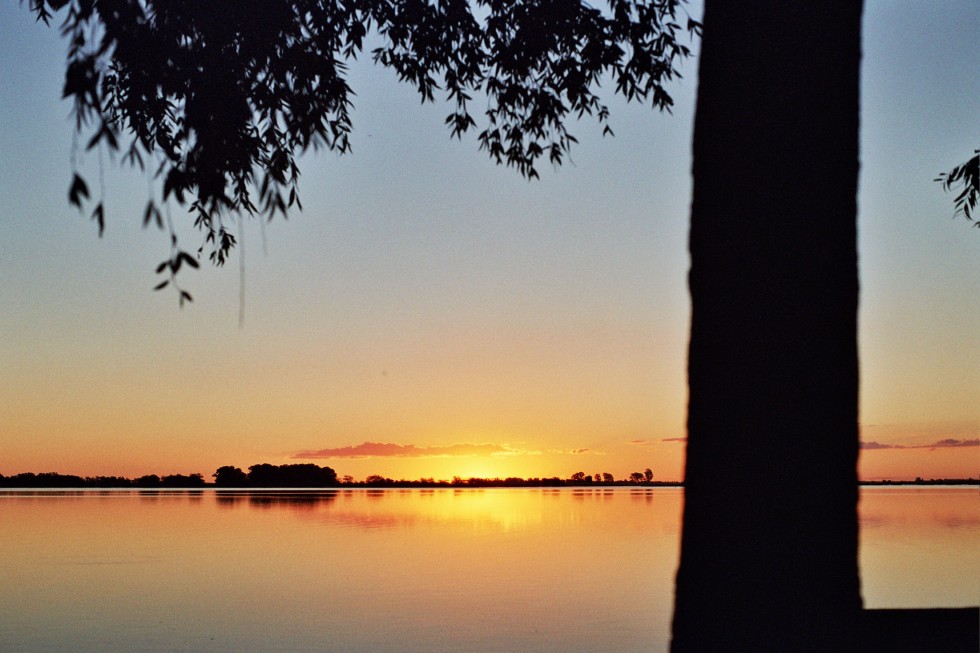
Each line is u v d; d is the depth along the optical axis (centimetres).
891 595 1162
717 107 359
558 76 760
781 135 348
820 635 321
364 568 1523
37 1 634
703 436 342
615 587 1300
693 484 344
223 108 570
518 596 1222
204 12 586
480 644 926
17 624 1037
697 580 337
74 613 1104
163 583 1353
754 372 336
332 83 699
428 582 1355
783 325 337
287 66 630
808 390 333
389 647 914
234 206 543
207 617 1075
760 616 324
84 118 424
